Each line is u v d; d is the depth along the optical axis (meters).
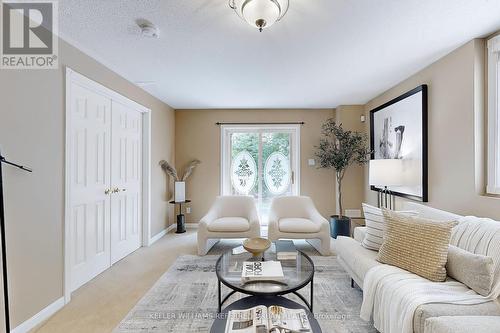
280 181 4.79
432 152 2.67
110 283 2.47
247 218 3.65
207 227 3.25
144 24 1.93
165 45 2.28
